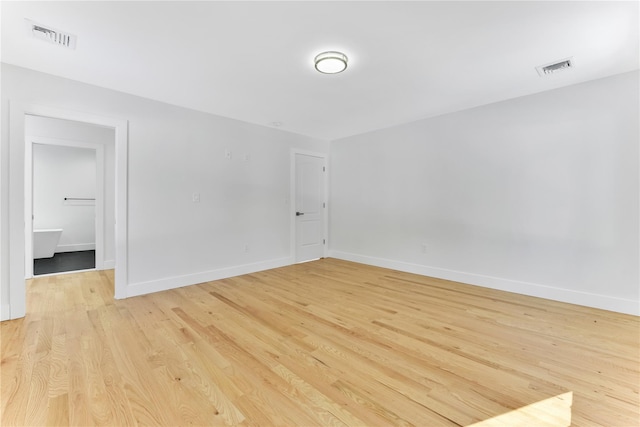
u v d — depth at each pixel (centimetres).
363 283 379
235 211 417
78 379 170
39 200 609
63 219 634
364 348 209
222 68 258
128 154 319
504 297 321
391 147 459
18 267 259
